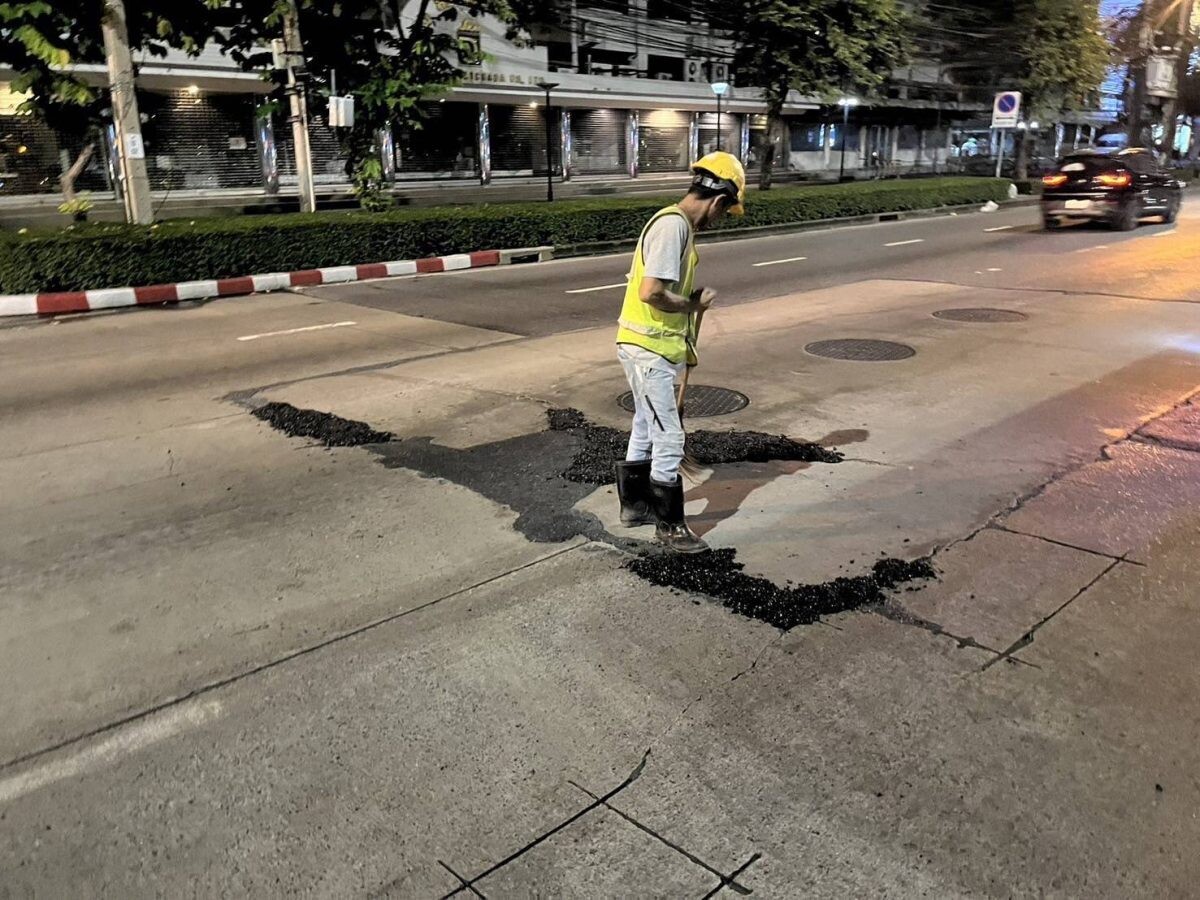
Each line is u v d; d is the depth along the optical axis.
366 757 2.96
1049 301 11.20
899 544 4.45
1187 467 5.46
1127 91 45.25
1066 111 37.66
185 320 10.80
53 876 2.50
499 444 6.04
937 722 3.09
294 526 4.80
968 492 5.11
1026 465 5.52
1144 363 7.99
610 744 3.01
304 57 15.83
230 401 7.20
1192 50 47.50
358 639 3.68
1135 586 4.00
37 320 10.88
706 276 13.94
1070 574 4.12
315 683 3.38
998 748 2.96
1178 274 13.23
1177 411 6.55
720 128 38.41
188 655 3.59
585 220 17.66
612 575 4.18
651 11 33.34
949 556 4.31
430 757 2.96
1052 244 17.44
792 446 5.82
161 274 12.31
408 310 11.30
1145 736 3.00
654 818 2.67
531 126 35.09
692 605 3.90
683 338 4.16
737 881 2.44
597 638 3.65
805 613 3.80
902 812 2.68
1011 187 30.72
